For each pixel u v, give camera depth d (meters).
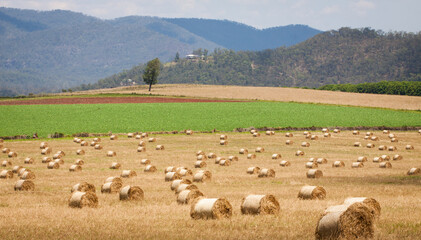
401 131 155.62
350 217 25.62
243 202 35.59
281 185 57.66
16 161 88.25
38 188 55.62
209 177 61.75
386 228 29.23
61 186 57.38
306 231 28.94
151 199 45.59
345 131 153.25
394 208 37.72
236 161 89.88
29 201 45.25
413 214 34.59
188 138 131.75
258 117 183.75
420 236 27.25
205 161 88.44
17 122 162.00
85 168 78.06
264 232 28.83
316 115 191.12
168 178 61.62
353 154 103.94
